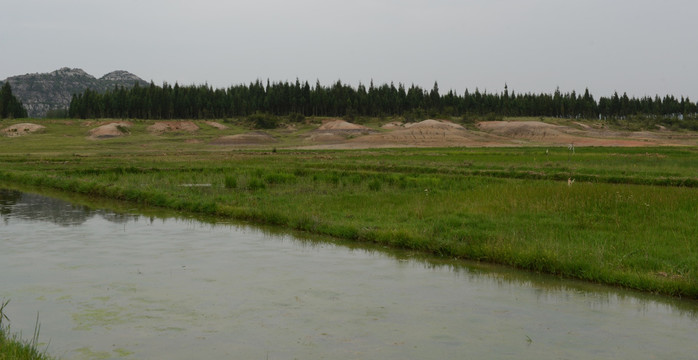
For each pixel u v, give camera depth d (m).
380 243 14.95
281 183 29.59
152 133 124.38
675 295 10.05
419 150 74.50
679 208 17.70
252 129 137.12
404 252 13.92
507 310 9.21
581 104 187.50
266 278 11.23
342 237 15.84
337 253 13.77
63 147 88.88
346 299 9.78
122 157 59.53
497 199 20.20
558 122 157.25
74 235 16.23
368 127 135.62
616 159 48.69
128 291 10.20
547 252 12.01
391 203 21.08
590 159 49.06
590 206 18.33
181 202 22.33
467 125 141.62
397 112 174.12
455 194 22.53
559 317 8.87
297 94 166.62
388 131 122.75
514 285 10.81
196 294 10.03
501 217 16.92
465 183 28.52
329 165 43.78
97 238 15.76
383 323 8.50
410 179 29.77
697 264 11.12
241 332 8.06
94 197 26.95
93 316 8.73
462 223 16.14
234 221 19.02
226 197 23.39
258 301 9.61
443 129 116.25
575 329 8.31
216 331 8.09
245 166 43.12
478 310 9.21
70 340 7.69
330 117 159.50
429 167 39.62
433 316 8.87
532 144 98.25
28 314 8.83
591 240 13.63
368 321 8.59
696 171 35.03
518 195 20.77
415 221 17.02
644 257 11.86
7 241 15.25
